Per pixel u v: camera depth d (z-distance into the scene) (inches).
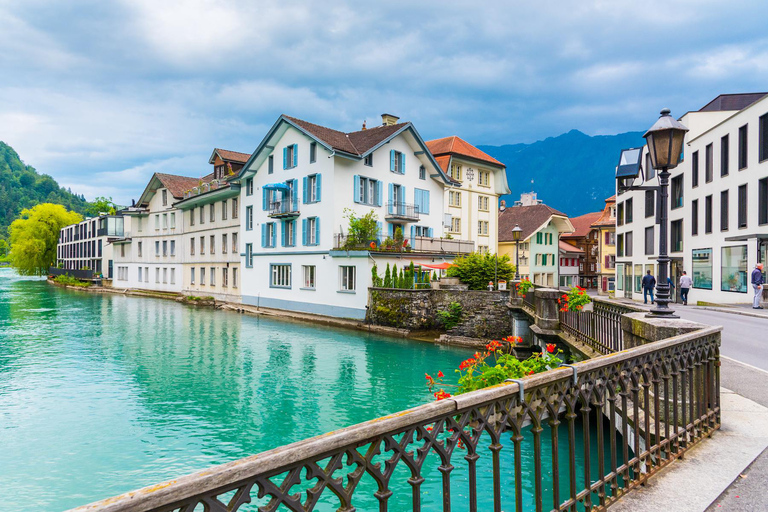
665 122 237.9
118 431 448.8
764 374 298.8
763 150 836.0
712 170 1016.2
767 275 825.5
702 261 1064.8
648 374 161.5
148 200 2130.9
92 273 2544.3
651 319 220.7
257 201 1451.8
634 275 1529.3
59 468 374.6
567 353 517.7
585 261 2527.1
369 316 1070.4
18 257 3228.3
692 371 189.3
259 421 473.7
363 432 80.9
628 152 378.6
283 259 1344.7
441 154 1576.0
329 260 1193.4
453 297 940.6
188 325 1129.4
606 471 339.6
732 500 141.6
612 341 347.3
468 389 327.3
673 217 1261.1
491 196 1770.4
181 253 1898.4
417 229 1397.6
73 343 890.7
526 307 716.7
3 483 350.6
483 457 376.5
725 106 1333.7
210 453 401.1
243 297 1509.6
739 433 197.3
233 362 730.2
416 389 582.6
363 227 1146.7
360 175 1240.2
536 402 118.0
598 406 139.6
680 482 153.4
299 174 1294.3
